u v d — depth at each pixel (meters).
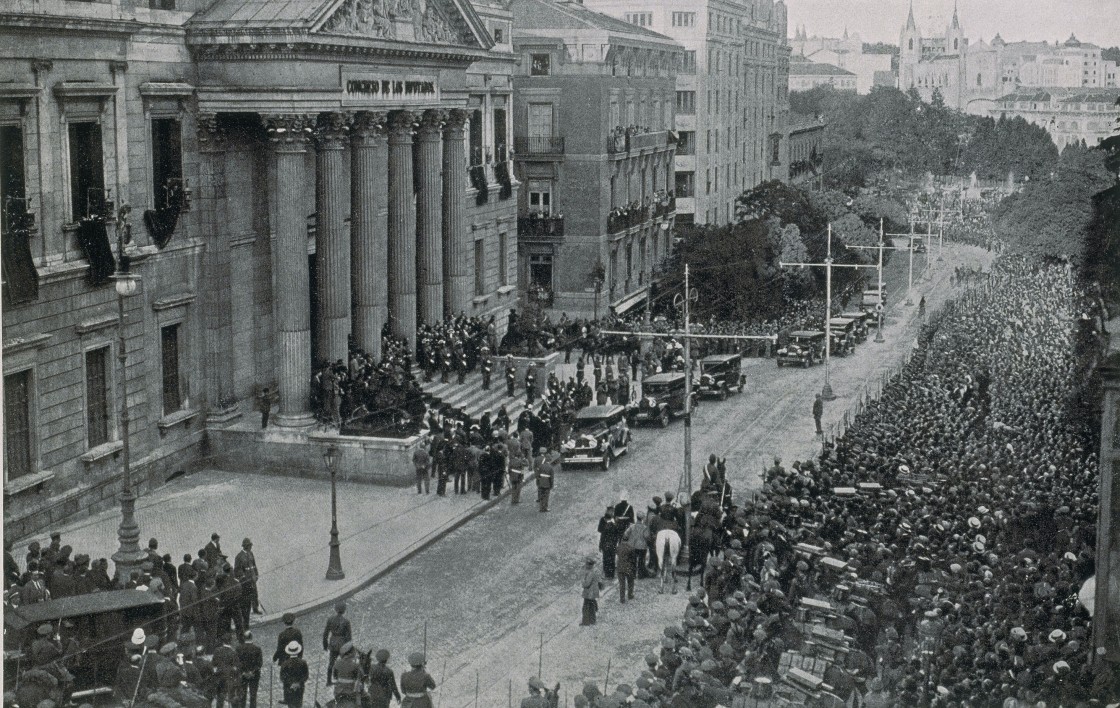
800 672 24.50
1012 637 23.61
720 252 82.75
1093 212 33.88
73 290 36.06
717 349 71.69
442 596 33.16
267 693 26.12
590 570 31.05
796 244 87.12
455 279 58.81
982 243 105.75
